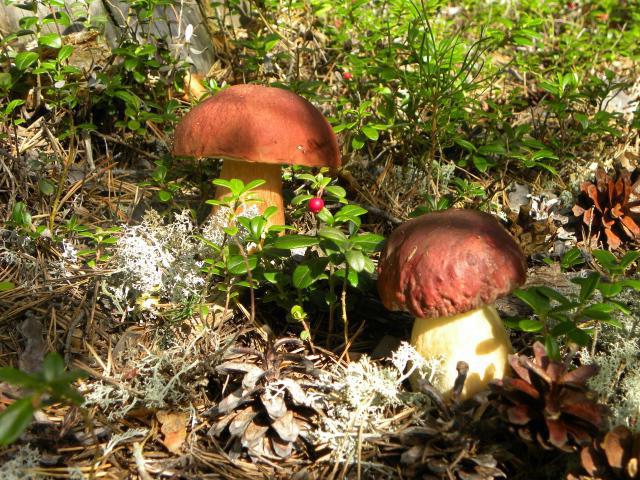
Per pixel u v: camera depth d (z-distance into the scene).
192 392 0.34
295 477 0.30
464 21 0.84
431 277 0.30
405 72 0.53
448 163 0.57
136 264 0.38
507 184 0.55
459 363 0.31
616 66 0.80
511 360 0.30
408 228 0.33
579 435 0.28
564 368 0.29
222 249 0.37
